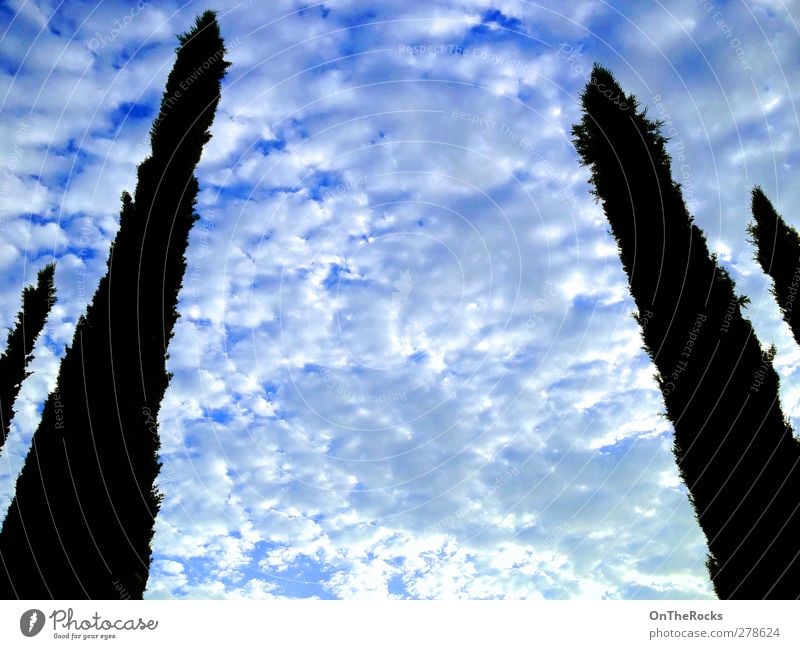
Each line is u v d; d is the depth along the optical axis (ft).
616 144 40.45
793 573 29.27
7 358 43.88
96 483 33.50
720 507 31.86
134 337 37.27
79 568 31.60
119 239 40.14
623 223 38.99
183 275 40.55
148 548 33.58
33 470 33.73
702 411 33.30
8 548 31.91
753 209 47.98
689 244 36.42
